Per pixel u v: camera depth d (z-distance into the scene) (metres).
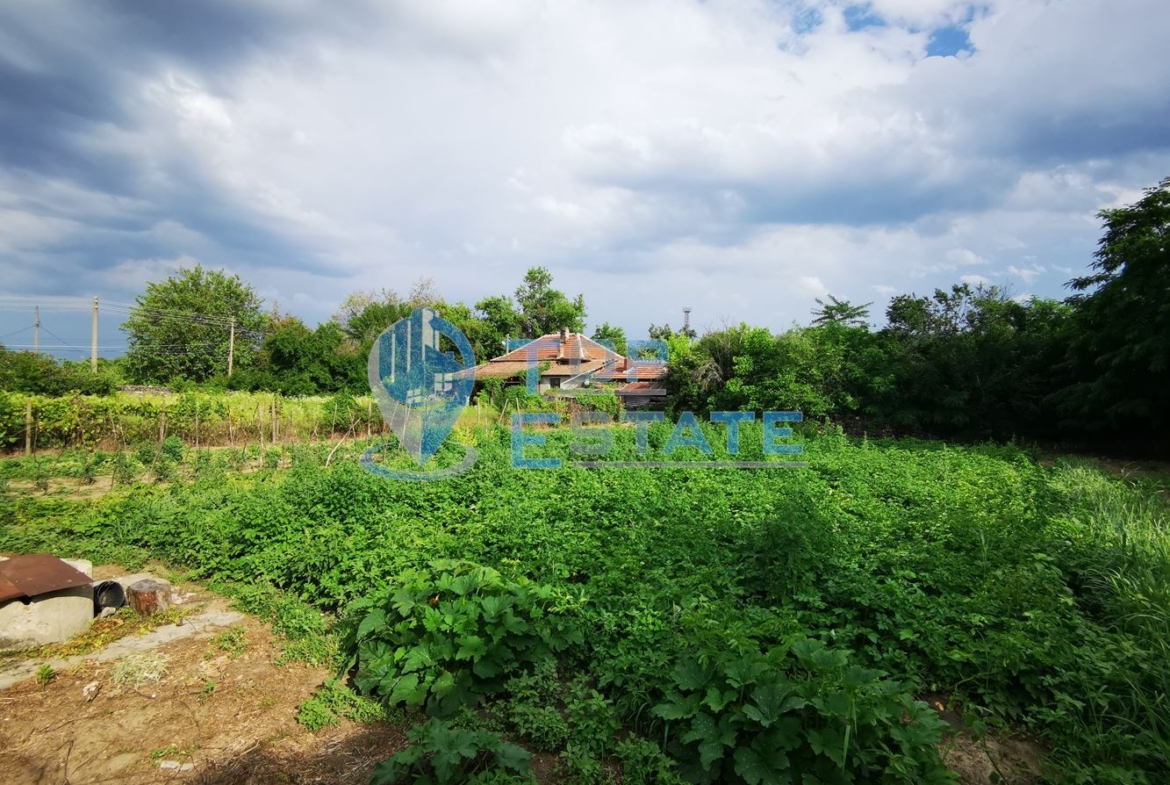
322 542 7.39
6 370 23.77
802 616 5.45
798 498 7.53
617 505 8.98
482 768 3.87
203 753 4.21
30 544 8.66
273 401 22.27
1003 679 4.63
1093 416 19.28
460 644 4.80
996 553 6.70
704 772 3.69
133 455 16.08
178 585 7.53
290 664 5.52
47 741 4.33
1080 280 18.84
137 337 46.31
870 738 3.54
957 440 22.08
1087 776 3.62
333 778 3.96
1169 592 5.56
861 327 26.48
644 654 4.65
